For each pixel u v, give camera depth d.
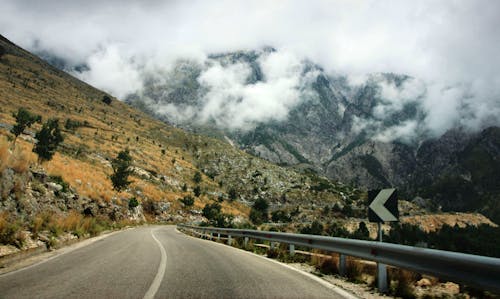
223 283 7.16
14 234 11.08
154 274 7.93
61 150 92.88
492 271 4.25
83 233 17.84
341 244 8.70
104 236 20.73
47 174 23.41
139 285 6.67
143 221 52.97
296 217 162.75
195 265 9.67
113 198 43.09
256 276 8.22
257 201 134.25
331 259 9.58
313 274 8.89
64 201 22.78
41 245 12.07
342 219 169.38
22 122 59.44
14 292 5.94
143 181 92.75
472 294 6.44
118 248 13.84
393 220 7.61
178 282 7.07
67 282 6.82
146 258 10.92
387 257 6.71
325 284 7.45
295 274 8.77
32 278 7.18
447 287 7.43
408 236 89.62
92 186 37.59
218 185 184.50
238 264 10.35
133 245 15.56
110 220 32.50
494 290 4.18
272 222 138.75
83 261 9.80
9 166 14.47
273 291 6.57
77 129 162.62
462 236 95.44
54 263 9.30
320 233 71.94
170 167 161.25
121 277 7.46
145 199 72.44
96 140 148.88
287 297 6.11
